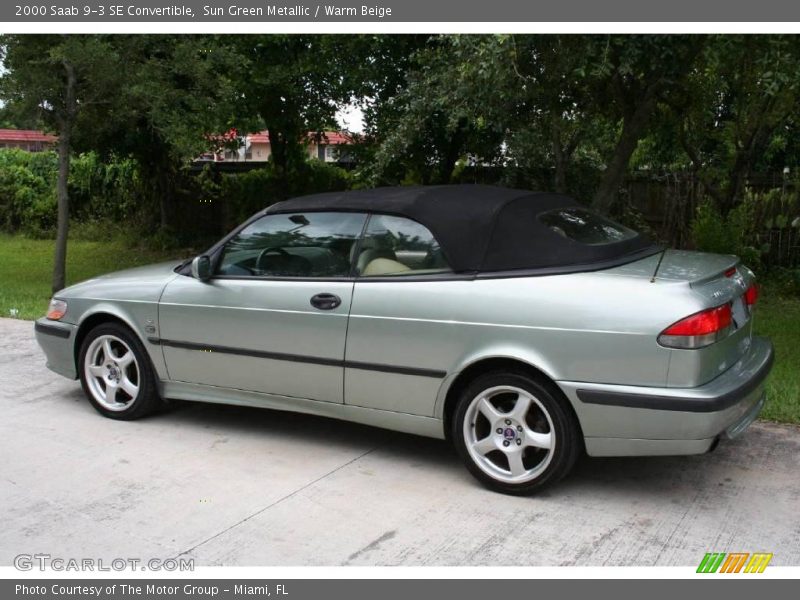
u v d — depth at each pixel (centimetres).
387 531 379
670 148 1204
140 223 1806
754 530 373
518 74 639
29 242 1867
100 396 558
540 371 400
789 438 492
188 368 515
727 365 398
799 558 347
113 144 1452
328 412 472
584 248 414
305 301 463
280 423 541
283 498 417
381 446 494
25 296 1077
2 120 1082
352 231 462
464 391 421
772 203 1120
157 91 1000
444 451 484
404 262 441
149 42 1020
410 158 1152
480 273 420
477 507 403
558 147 980
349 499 415
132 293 532
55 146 1320
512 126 794
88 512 403
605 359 382
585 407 388
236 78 1133
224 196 1645
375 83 1105
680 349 369
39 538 376
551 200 470
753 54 643
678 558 348
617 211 1252
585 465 457
